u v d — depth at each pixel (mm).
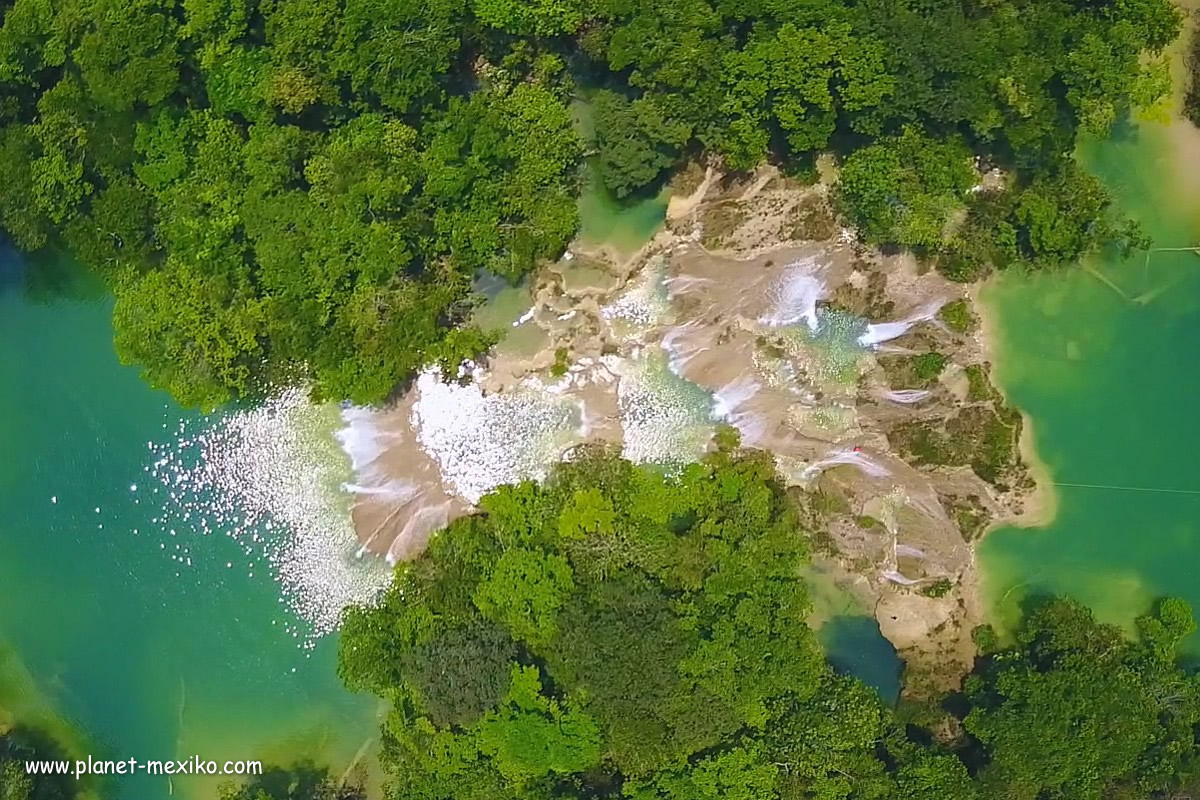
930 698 32031
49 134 29922
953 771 28531
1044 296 32219
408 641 29875
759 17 28969
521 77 31984
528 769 28266
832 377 32406
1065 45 29078
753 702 28516
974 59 28047
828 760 28469
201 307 29641
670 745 28109
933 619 32188
